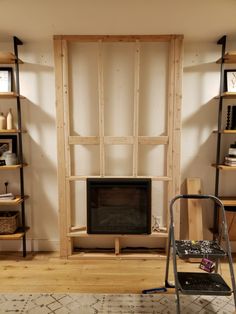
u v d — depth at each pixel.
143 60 2.86
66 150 2.80
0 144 2.95
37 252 3.06
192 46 2.87
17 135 2.96
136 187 2.80
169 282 2.42
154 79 2.89
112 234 2.83
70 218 2.94
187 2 2.02
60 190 2.84
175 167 2.79
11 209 3.07
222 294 1.88
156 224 3.01
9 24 2.42
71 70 2.88
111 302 2.14
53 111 2.95
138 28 2.54
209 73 2.88
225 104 2.90
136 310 2.04
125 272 2.62
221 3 2.04
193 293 1.88
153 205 3.02
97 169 3.00
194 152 2.98
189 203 2.94
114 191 2.83
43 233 3.09
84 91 2.91
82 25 2.46
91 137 2.80
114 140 2.80
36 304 2.11
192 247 2.09
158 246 3.07
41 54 2.88
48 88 2.92
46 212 3.08
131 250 3.04
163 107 2.92
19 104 2.80
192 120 2.94
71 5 2.06
